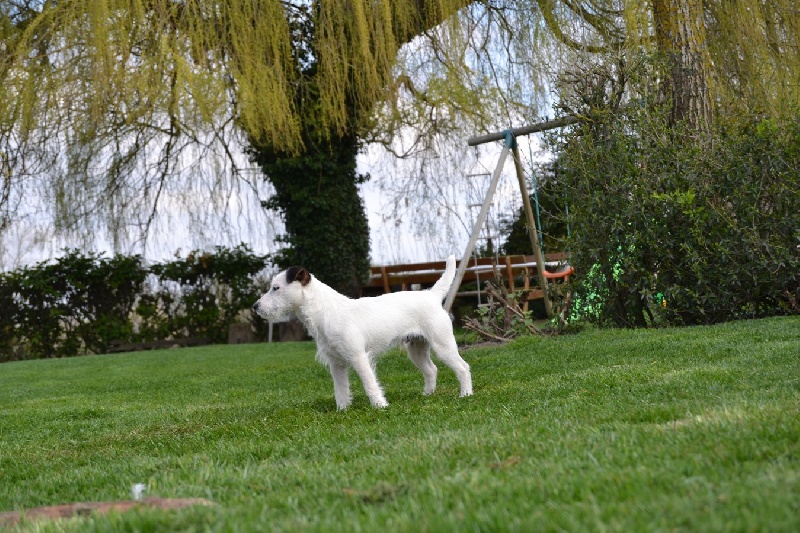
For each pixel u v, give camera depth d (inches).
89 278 703.1
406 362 381.7
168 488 139.9
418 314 247.0
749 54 510.6
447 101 589.6
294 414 236.5
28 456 214.2
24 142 555.5
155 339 714.8
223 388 361.1
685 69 445.1
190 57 495.5
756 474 109.6
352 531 97.4
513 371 303.4
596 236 417.4
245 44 515.8
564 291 442.9
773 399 170.7
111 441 226.1
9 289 689.6
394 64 554.9
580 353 327.6
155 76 478.6
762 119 410.9
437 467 135.7
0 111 511.2
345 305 237.3
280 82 533.0
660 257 403.5
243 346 621.9
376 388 236.1
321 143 684.7
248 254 719.1
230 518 108.1
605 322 430.0
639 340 336.5
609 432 151.7
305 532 98.8
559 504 104.3
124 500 134.0
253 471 149.9
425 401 239.3
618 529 89.0
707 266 396.2
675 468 116.3
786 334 305.3
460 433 167.2
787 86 516.7
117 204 657.0
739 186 393.1
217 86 482.0
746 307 408.5
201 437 208.7
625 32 498.0
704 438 134.3
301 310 237.5
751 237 381.7
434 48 585.6
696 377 222.8
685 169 399.5
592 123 424.8
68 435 248.7
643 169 407.5
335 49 560.7
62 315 699.4
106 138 601.0
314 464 154.1
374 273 734.5
